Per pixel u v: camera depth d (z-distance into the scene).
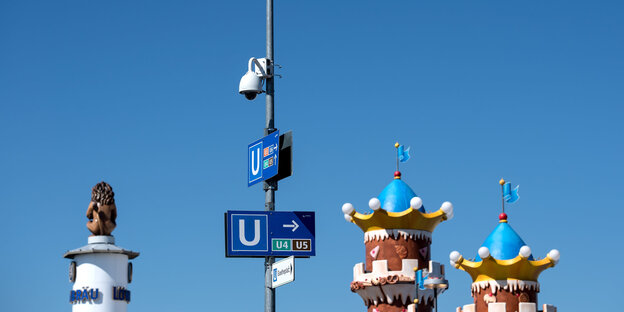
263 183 28.30
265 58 28.81
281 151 27.81
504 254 38.78
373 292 36.16
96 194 29.08
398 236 36.28
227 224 27.52
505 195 39.97
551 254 38.22
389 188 37.62
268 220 27.83
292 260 26.59
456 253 38.91
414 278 35.78
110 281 28.20
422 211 36.84
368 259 36.75
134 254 28.92
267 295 27.69
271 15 29.48
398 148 38.31
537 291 38.75
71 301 28.20
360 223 37.03
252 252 27.52
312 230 28.05
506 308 38.16
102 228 28.86
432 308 35.78
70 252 28.23
